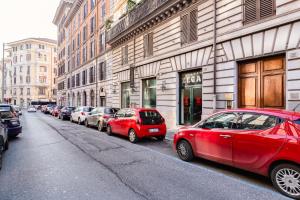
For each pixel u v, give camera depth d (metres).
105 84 26.91
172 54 14.77
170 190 4.75
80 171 5.93
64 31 52.25
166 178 5.48
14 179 5.30
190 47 13.20
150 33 17.50
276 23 8.77
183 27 14.05
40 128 15.58
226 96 10.85
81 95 37.69
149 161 7.02
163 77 15.88
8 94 81.94
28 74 75.19
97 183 5.09
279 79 9.01
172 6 14.41
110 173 5.80
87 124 16.80
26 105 74.94
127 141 10.69
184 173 5.87
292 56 8.32
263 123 5.11
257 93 9.84
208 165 6.61
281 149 4.57
